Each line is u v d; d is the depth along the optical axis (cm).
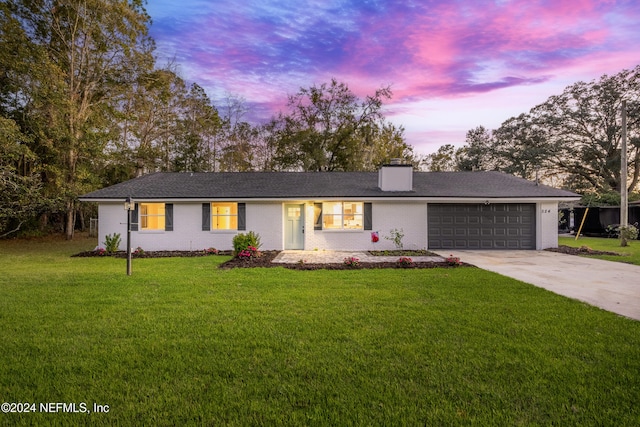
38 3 1959
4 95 1839
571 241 1855
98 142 2038
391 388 296
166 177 1673
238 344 395
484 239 1469
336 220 1462
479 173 1805
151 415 258
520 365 339
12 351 376
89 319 488
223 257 1227
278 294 640
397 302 579
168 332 435
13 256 1274
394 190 1473
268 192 1445
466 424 246
